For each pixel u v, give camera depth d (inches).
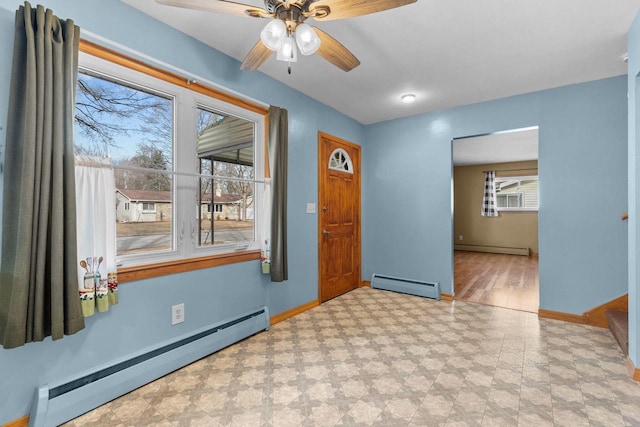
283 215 110.7
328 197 145.9
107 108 73.7
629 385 74.5
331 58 69.9
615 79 111.0
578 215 116.8
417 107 145.6
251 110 105.8
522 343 98.5
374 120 166.4
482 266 230.7
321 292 140.6
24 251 54.8
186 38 86.4
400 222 161.6
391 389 73.7
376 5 52.8
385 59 99.3
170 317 83.2
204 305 92.0
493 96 131.3
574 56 97.1
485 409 66.2
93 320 68.4
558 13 75.9
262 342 99.7
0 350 56.2
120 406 67.4
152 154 81.7
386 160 166.4
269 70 108.0
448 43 90.0
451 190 147.2
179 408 66.9
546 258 122.5
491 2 72.1
